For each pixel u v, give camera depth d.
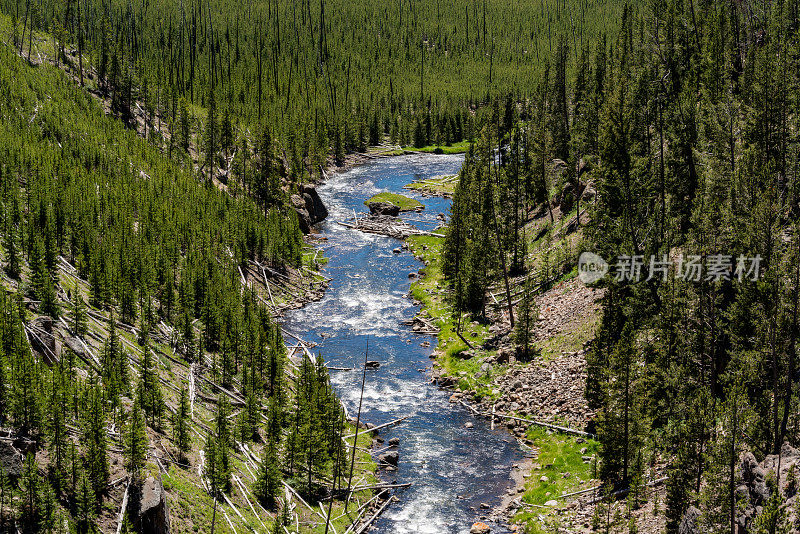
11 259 46.53
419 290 74.38
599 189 58.94
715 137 54.97
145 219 70.62
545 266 68.56
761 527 24.78
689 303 43.50
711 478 30.14
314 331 65.19
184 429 36.22
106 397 35.09
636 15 119.94
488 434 47.53
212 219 80.31
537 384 51.91
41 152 75.50
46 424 29.83
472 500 40.09
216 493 34.44
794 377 37.81
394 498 40.09
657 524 33.59
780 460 29.94
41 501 26.47
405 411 50.69
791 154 52.16
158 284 59.88
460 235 75.25
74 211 61.44
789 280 36.34
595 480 39.75
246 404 42.97
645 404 40.00
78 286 51.47
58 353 37.31
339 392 53.06
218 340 54.38
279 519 34.81
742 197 45.69
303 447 39.47
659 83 63.25
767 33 79.25
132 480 30.55
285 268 79.44
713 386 39.50
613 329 48.47
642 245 53.31
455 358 58.22
